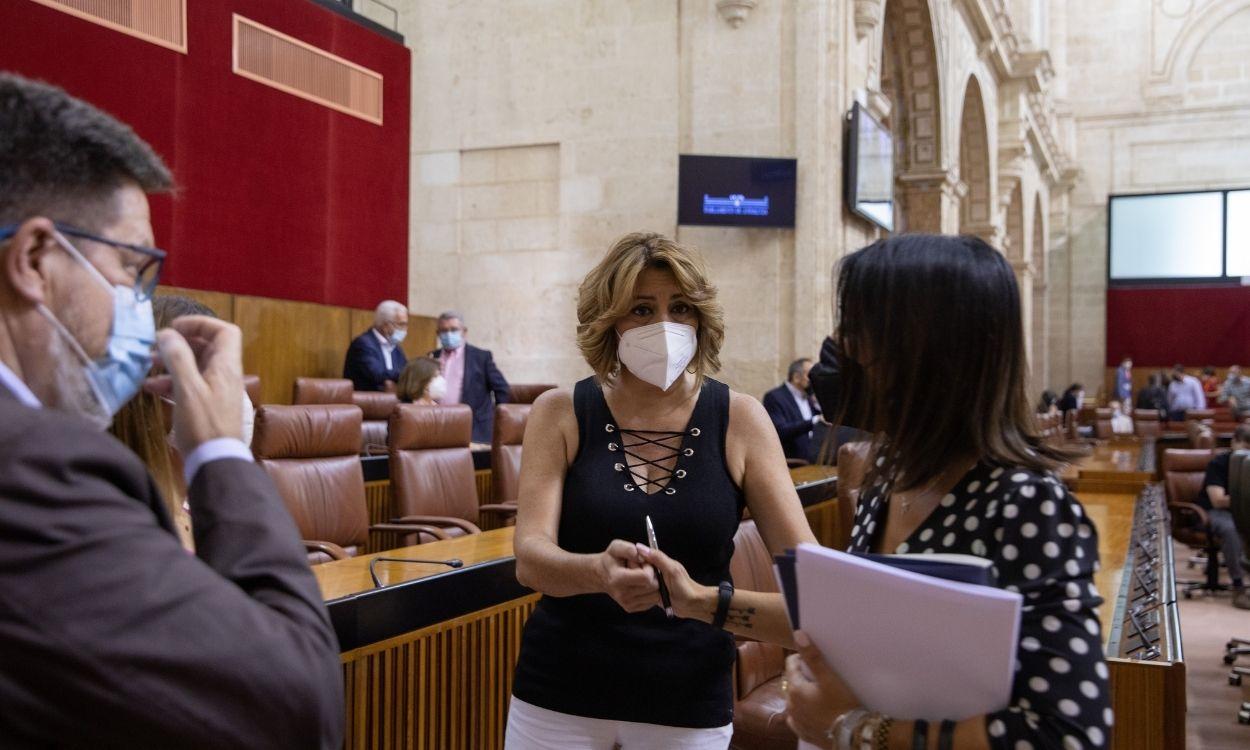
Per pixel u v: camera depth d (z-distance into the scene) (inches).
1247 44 853.2
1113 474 317.7
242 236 275.6
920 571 40.3
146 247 35.1
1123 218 886.4
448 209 397.7
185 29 258.7
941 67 478.0
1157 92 877.2
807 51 343.6
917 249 45.5
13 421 28.5
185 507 56.5
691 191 339.6
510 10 388.2
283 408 138.9
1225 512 282.5
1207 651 223.8
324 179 304.7
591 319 71.9
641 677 65.9
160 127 252.2
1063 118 894.4
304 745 30.6
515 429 191.8
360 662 82.4
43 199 32.4
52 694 27.3
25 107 32.6
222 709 28.7
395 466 161.9
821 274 339.9
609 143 371.9
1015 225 753.6
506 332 388.8
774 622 56.2
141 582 28.3
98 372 33.6
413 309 401.4
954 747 39.0
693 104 358.9
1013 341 44.6
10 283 31.9
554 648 67.7
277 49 288.0
